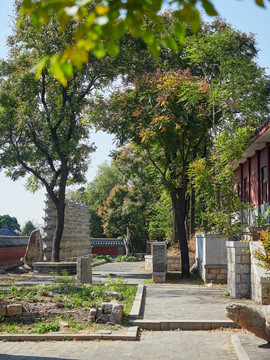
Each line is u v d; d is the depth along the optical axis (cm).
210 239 2166
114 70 3297
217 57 2741
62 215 3412
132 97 2652
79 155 3634
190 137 2592
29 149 3616
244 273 1603
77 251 4388
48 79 3384
